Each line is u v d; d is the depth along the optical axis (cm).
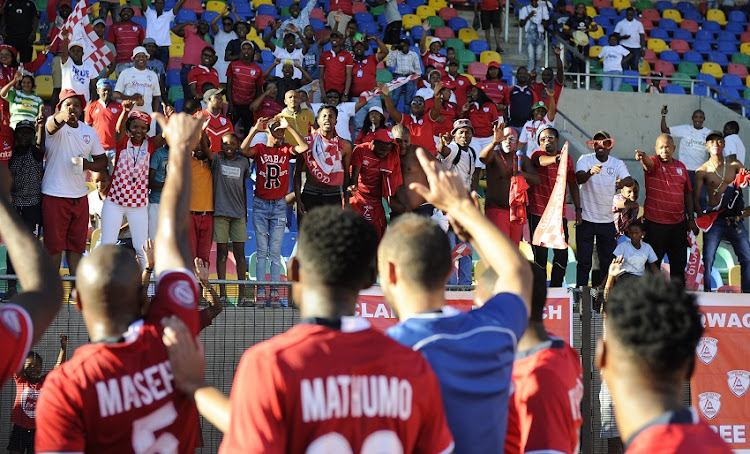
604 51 1783
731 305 651
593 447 641
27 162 841
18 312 215
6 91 1030
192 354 254
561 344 341
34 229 845
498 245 278
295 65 1370
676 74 1914
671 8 2186
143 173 880
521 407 325
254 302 641
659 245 977
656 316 210
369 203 946
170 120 292
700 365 642
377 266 273
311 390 219
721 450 204
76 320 644
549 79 1515
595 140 981
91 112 1077
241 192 919
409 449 230
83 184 863
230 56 1387
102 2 1535
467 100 1448
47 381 257
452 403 250
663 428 207
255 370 220
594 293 648
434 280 260
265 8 1803
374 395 224
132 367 257
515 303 269
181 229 281
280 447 215
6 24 1376
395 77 1531
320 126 933
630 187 1002
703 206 1333
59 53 1316
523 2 1961
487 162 948
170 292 269
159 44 1430
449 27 1922
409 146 942
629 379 214
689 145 1433
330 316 236
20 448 610
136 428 255
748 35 2123
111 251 273
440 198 282
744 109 1725
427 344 253
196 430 273
